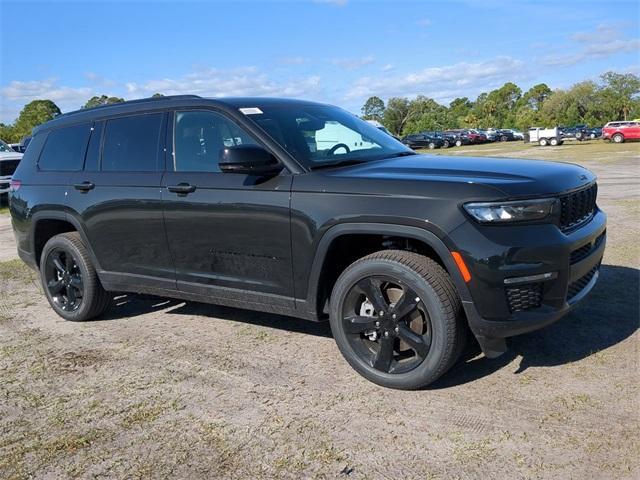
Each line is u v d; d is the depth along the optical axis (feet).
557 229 11.00
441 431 10.29
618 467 8.97
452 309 11.06
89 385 13.00
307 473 9.36
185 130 14.52
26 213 17.88
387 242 12.44
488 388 11.71
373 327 11.98
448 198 10.84
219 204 13.38
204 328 16.22
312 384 12.37
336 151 13.73
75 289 17.42
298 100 15.81
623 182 46.14
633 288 16.99
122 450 10.34
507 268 10.53
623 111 262.06
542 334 14.05
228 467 9.64
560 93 273.75
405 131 337.52
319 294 12.66
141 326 16.76
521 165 12.50
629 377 11.76
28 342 15.99
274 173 12.79
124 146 15.70
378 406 11.30
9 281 23.09
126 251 15.61
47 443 10.70
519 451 9.55
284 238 12.60
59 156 17.46
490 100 375.04
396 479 9.05
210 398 12.03
